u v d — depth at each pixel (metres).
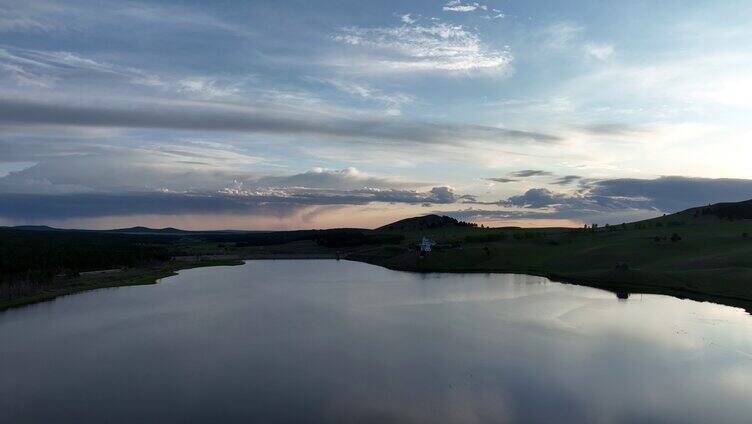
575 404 38.56
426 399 39.47
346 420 35.69
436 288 104.25
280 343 56.22
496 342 56.34
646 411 37.28
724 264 104.25
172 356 50.91
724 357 50.34
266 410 37.28
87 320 69.12
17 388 41.81
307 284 112.88
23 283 92.75
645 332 60.84
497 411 37.31
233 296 92.94
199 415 36.38
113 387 42.00
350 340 57.53
